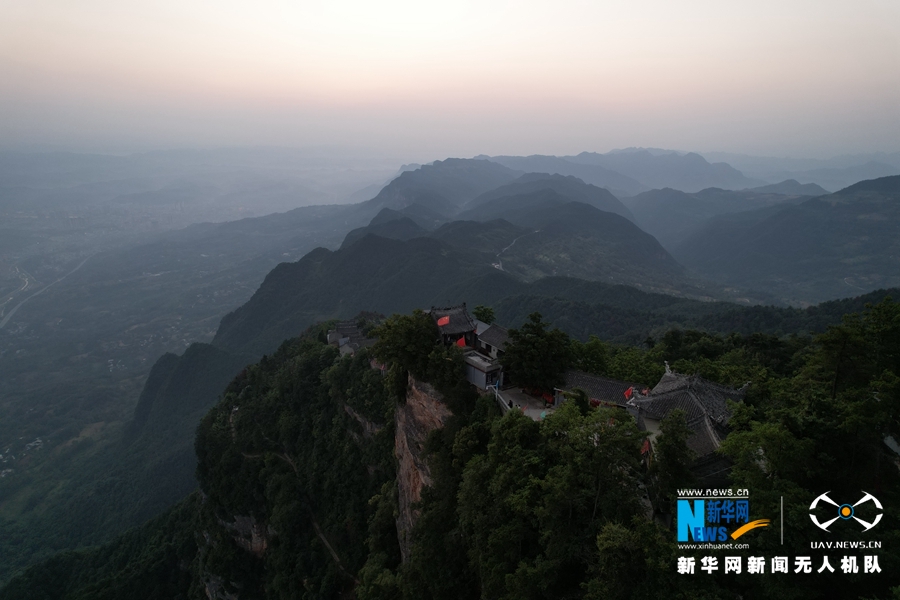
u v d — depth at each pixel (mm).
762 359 68000
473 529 35594
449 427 44500
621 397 42938
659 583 23281
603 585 24141
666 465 28859
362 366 69500
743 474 26641
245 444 79125
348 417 69312
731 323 128375
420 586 39344
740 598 23750
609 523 25266
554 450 32094
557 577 27109
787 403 39094
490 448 35969
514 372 46000
